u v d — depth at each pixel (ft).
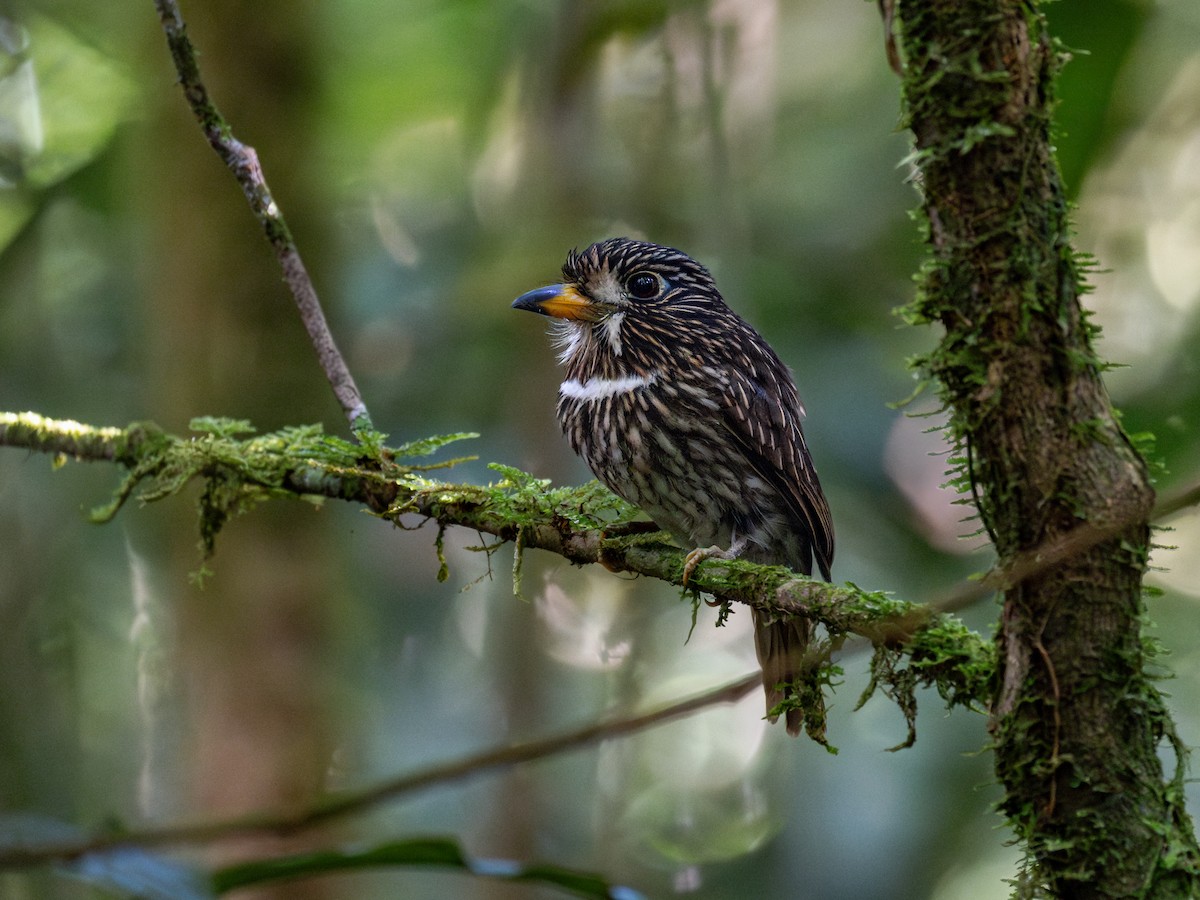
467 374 39.24
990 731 13.52
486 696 40.04
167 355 33.42
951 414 13.73
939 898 36.01
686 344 24.41
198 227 33.22
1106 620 12.76
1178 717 33.96
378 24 40.81
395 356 39.68
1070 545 12.48
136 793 35.58
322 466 19.80
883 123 41.37
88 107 38.70
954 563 36.58
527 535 19.33
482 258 38.83
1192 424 29.40
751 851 39.70
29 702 32.60
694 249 38.58
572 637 40.93
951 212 12.94
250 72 33.68
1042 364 12.80
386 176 42.96
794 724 21.70
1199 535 36.99
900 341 38.22
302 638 32.86
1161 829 12.56
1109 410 13.06
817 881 35.47
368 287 40.16
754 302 37.83
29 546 34.19
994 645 13.65
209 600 32.63
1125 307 38.40
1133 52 23.44
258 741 32.09
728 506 24.71
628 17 33.91
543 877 11.07
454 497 19.36
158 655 36.50
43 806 32.01
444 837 10.85
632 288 24.94
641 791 42.27
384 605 41.27
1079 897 12.64
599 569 40.68
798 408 26.76
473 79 41.32
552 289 25.36
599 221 38.40
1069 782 12.70
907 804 35.47
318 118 34.88
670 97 37.37
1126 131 30.76
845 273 39.29
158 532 36.45
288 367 33.32
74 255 39.99
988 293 12.84
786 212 40.55
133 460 21.04
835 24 44.55
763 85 40.88
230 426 20.77
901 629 14.71
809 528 24.98
